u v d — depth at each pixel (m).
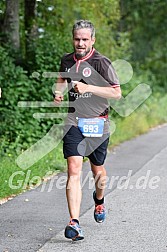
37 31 26.41
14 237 11.98
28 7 26.27
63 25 28.56
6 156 19.84
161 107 39.84
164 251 11.32
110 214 13.94
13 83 22.52
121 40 34.91
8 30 24.75
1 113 21.94
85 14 29.55
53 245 11.51
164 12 46.62
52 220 13.30
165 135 30.31
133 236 12.22
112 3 30.16
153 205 14.87
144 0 45.00
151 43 47.34
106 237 12.11
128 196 15.86
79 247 11.42
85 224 13.05
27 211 14.07
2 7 25.97
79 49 11.85
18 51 24.83
